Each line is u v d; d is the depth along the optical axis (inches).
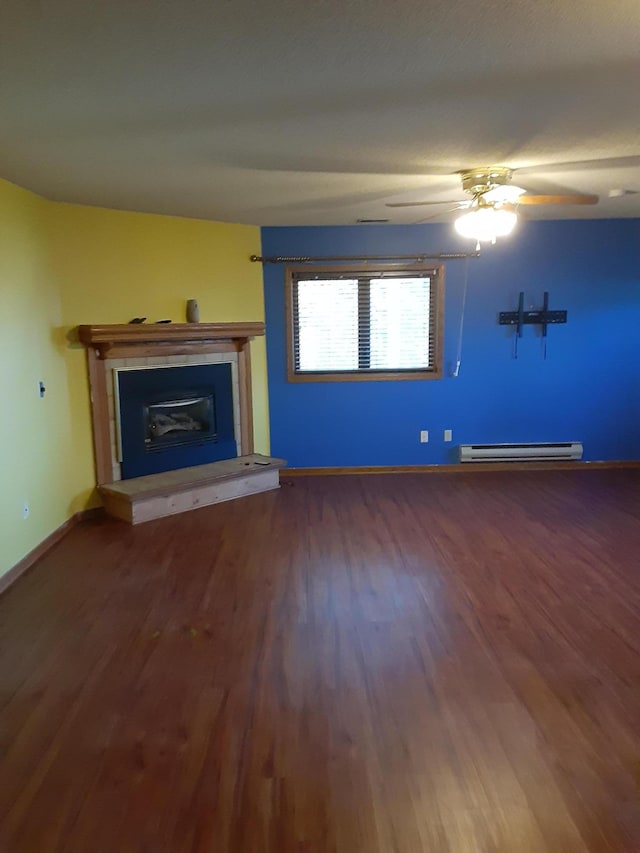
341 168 141.1
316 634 119.9
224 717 95.3
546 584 140.2
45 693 102.3
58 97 94.6
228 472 207.6
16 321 154.3
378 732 91.1
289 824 74.8
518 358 237.3
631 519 183.5
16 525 151.2
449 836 72.6
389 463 241.9
